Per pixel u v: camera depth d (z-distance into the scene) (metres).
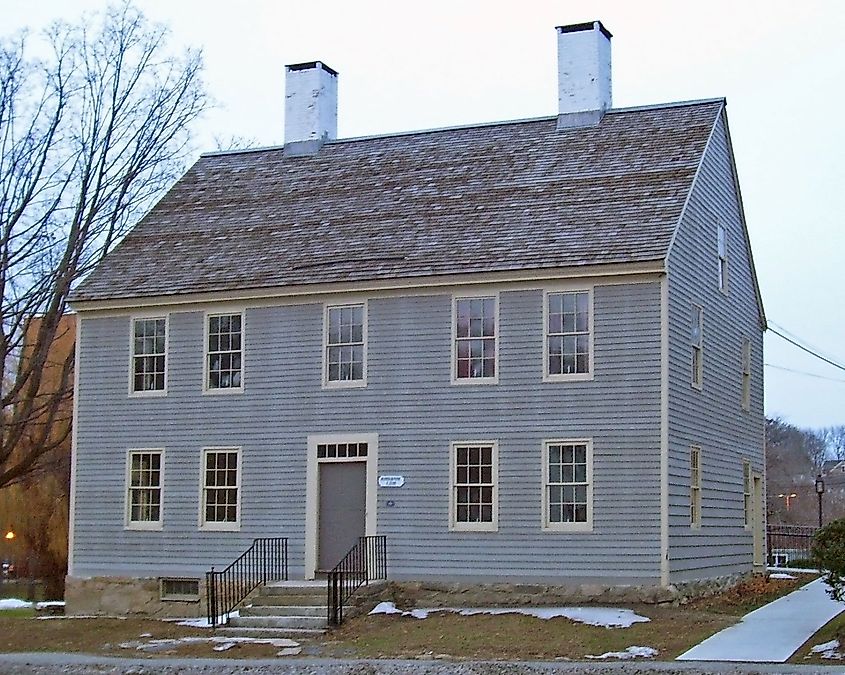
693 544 27.06
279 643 23.67
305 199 31.69
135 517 29.94
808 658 19.75
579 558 25.91
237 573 28.52
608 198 27.97
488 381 27.00
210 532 29.02
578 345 26.44
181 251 31.17
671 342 26.08
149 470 29.95
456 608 26.23
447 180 30.48
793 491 91.75
